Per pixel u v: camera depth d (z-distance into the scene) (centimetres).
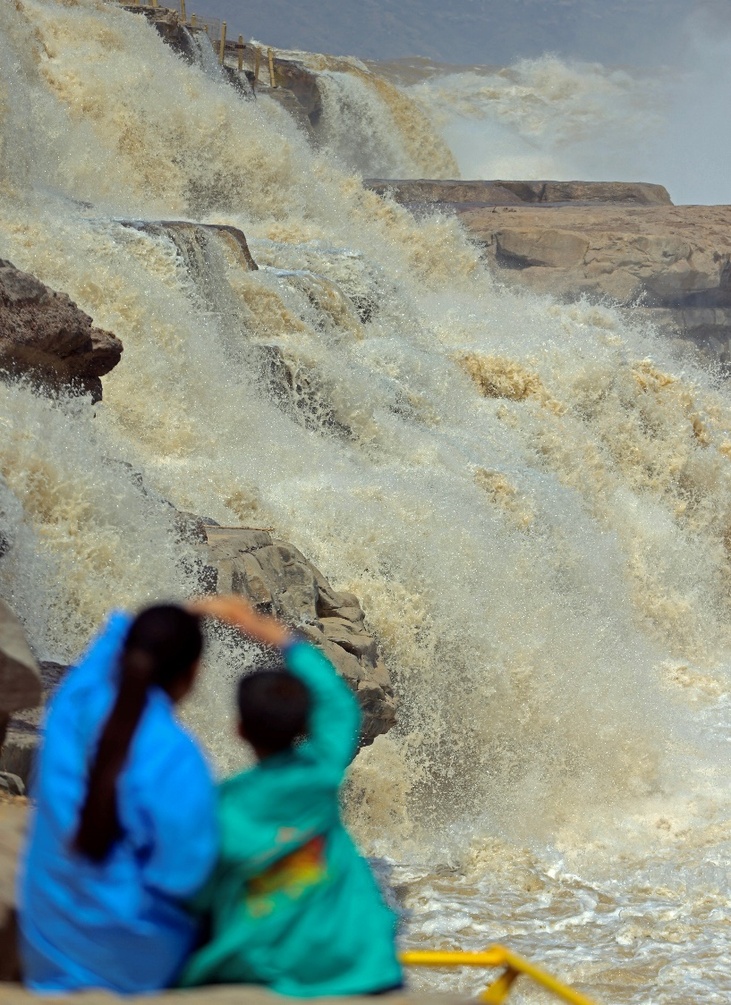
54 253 4878
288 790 993
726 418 7088
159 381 4778
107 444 3872
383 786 3828
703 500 6638
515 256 9138
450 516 4597
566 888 3369
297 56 13088
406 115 12762
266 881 981
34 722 2208
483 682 4278
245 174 8094
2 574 2836
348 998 954
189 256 5403
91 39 7862
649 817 4075
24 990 939
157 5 9900
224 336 5347
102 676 989
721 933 3086
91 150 7175
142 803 929
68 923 938
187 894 940
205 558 3309
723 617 6500
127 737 938
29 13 7581
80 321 3556
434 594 4284
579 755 4388
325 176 8694
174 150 7806
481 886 3366
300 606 3534
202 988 970
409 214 8781
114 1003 902
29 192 5962
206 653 3138
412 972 2802
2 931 1118
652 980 2809
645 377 6656
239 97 9050
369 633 3706
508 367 6347
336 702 1051
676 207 10319
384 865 3519
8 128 6072
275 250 6419
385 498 4528
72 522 3123
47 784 958
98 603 3078
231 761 3069
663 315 9100
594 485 6141
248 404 5038
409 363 5956
